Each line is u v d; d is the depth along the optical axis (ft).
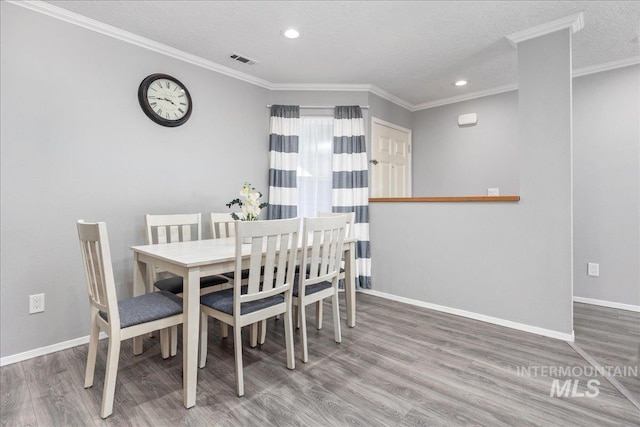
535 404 5.41
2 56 6.74
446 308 10.00
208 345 7.72
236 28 8.34
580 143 10.87
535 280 8.36
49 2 7.14
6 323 6.83
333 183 12.12
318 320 8.75
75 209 7.73
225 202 10.84
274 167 11.96
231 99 11.02
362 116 12.28
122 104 8.48
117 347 5.12
